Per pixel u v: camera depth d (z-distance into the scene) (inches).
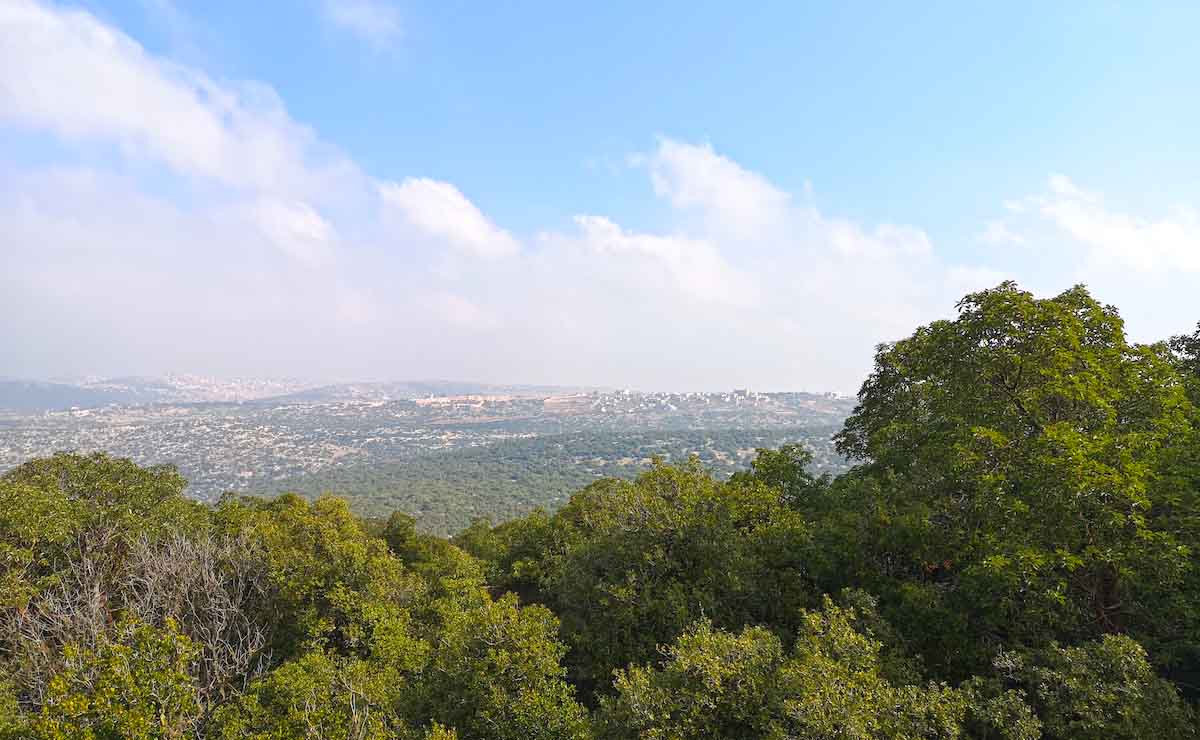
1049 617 481.4
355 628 718.5
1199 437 490.6
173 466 1049.5
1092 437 484.7
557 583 808.9
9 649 603.8
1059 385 501.7
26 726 431.2
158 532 796.6
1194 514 462.9
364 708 517.7
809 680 365.4
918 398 702.5
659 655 563.5
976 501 508.7
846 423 895.1
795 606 587.2
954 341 633.0
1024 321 555.5
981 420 556.7
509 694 497.0
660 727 383.6
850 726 332.2
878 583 566.6
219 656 638.5
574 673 627.5
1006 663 413.4
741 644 430.3
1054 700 381.7
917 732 358.0
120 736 421.4
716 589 598.2
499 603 553.9
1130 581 461.7
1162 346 644.7
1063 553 442.9
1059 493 455.8
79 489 869.8
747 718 393.7
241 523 908.0
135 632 487.2
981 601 484.4
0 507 685.9
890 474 633.6
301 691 520.4
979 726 406.0
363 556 804.6
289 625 757.3
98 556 717.3
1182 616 457.7
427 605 842.8
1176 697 376.8
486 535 1641.2
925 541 541.3
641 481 705.6
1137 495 445.4
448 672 529.7
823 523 661.3
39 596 644.7
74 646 492.4
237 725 490.6
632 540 644.1
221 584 725.9
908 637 508.1
